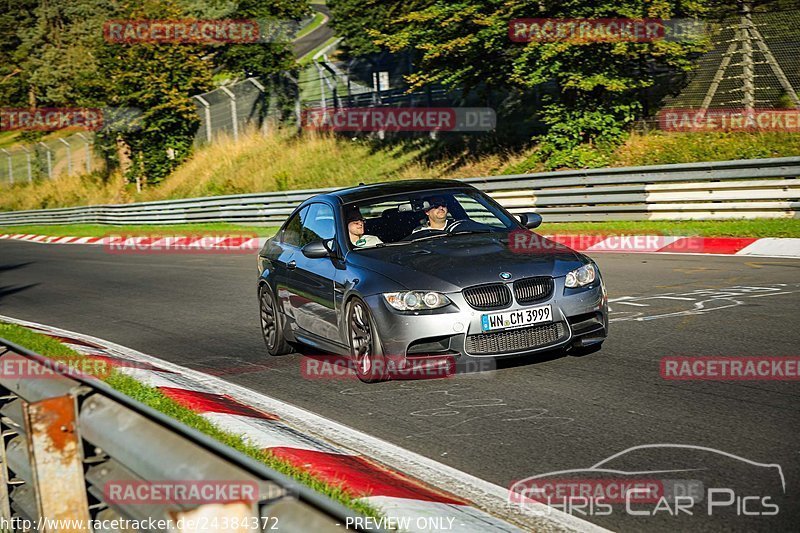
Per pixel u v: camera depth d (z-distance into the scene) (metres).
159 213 32.47
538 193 18.41
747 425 5.18
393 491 4.50
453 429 5.69
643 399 5.94
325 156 34.44
